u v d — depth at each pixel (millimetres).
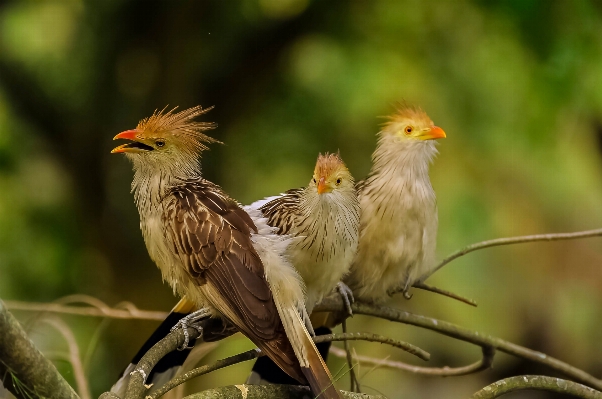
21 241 11867
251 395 5652
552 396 11336
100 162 12711
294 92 12812
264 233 6461
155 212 6711
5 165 12023
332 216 6570
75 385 9828
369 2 12430
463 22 12359
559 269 12672
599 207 12891
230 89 12523
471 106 12344
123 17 12477
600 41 11758
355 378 6812
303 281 6559
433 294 12305
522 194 12414
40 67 12914
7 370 5004
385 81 12258
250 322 5844
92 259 12469
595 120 12742
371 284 7957
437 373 8031
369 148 12758
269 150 12820
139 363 5879
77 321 11719
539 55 11867
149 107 12375
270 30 12414
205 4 12289
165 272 6750
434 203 8102
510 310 12391
